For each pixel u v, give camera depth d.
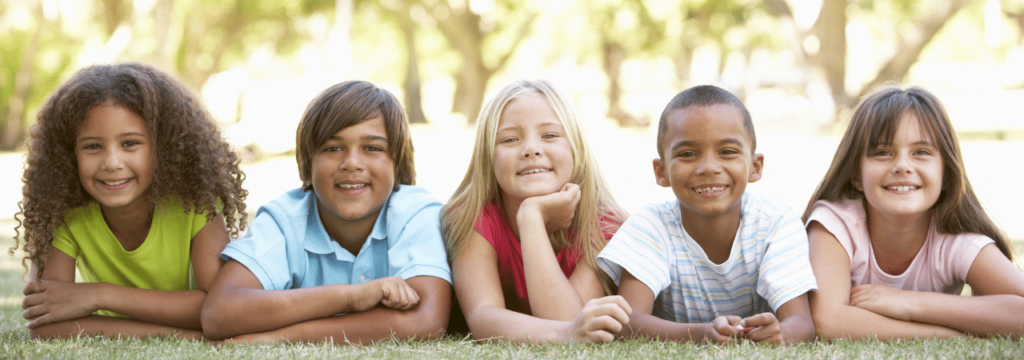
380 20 26.69
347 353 2.21
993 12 26.98
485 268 2.67
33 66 21.84
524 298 2.78
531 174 2.70
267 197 9.34
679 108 2.52
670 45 22.66
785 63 37.16
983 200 2.78
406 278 2.61
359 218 2.72
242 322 2.43
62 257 2.67
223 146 2.82
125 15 19.53
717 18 22.02
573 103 2.89
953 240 2.65
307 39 27.77
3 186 11.35
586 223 2.78
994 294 2.52
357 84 2.75
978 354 2.09
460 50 24.78
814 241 2.69
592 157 2.92
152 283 2.76
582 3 21.02
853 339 2.42
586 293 2.67
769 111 22.44
